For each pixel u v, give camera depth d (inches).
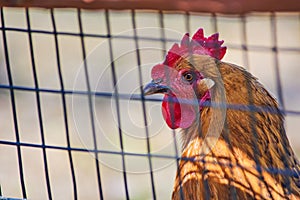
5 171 498.6
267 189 277.3
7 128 532.7
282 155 282.7
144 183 481.4
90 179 491.2
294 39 598.5
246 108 279.1
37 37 595.5
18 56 594.9
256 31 597.3
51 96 546.6
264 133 279.3
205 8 235.5
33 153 514.0
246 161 277.9
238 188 277.4
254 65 579.8
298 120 526.9
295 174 286.0
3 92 563.5
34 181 491.5
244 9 231.1
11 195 476.7
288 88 567.5
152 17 537.0
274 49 283.4
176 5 238.4
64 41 590.2
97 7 247.9
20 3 258.8
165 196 470.3
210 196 281.7
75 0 250.2
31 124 533.0
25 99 554.6
